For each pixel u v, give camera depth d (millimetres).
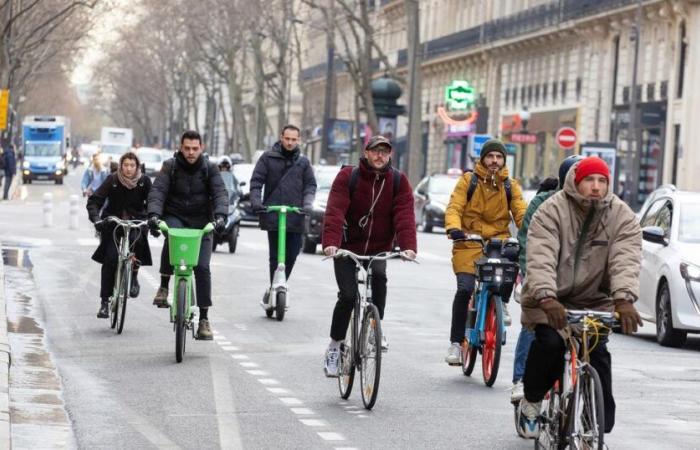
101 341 27281
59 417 19016
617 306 14805
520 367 19125
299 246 32344
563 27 108062
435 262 55781
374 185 21016
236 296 37469
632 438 18734
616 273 14945
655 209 34188
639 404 21719
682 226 32406
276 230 31969
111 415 19281
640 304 32625
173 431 18203
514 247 22812
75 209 66188
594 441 14320
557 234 15156
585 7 104000
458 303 23578
